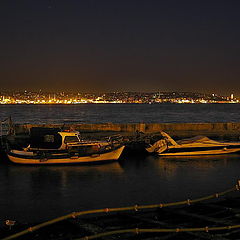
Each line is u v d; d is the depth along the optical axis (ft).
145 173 73.05
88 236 32.32
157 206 41.14
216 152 95.50
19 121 297.94
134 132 129.29
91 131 133.28
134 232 33.27
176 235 33.73
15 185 63.26
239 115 427.74
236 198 45.47
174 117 376.07
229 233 34.22
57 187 61.82
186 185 63.26
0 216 47.32
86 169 77.10
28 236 34.50
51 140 83.76
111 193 57.98
